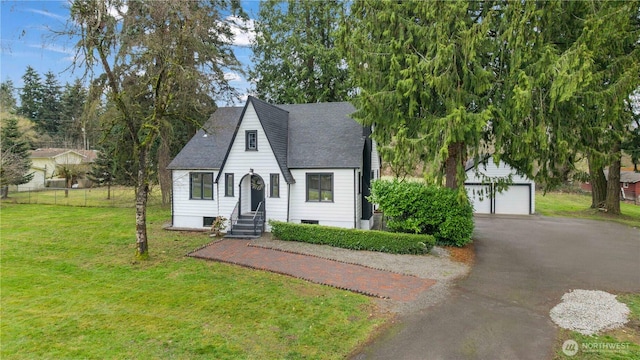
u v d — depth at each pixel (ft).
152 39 38.70
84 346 22.44
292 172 58.49
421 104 44.55
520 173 47.96
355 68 46.19
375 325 25.36
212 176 62.59
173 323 25.63
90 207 87.56
